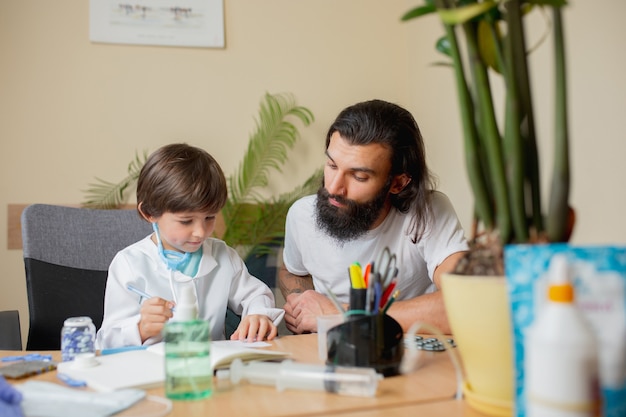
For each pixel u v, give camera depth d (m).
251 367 0.72
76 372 0.76
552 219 0.56
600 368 0.44
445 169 2.17
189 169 1.32
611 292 0.49
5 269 2.21
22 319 2.21
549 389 0.43
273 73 2.49
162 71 2.39
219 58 2.44
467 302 0.59
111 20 2.33
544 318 0.45
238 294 1.44
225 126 2.44
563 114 0.55
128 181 2.32
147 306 1.12
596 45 1.33
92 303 1.39
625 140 1.24
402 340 0.77
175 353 0.66
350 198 1.32
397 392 0.67
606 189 1.31
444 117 2.17
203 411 0.61
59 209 1.45
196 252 1.40
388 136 1.28
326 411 0.61
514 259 0.53
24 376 0.76
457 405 0.62
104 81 2.33
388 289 0.78
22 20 2.26
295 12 2.51
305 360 0.83
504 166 0.58
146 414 0.60
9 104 2.24
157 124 2.38
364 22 2.58
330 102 2.53
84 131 2.31
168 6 2.38
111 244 1.46
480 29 0.61
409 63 2.57
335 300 0.86
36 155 2.26
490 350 0.58
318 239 1.51
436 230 1.41
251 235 2.35
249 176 2.37
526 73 0.58
